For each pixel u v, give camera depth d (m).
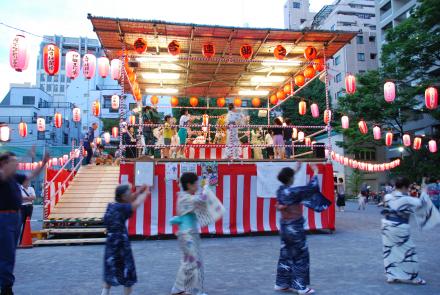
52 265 6.86
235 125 10.78
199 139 14.73
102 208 10.50
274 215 10.67
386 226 5.35
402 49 21.95
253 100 16.55
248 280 5.55
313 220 10.73
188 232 4.70
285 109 32.34
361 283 5.25
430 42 20.83
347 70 43.00
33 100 45.00
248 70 13.59
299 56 12.67
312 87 32.62
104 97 45.41
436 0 19.38
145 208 10.10
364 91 25.94
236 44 11.52
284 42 11.40
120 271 4.31
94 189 11.23
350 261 6.75
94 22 9.87
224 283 5.39
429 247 8.09
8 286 4.44
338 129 29.30
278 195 5.01
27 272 6.27
